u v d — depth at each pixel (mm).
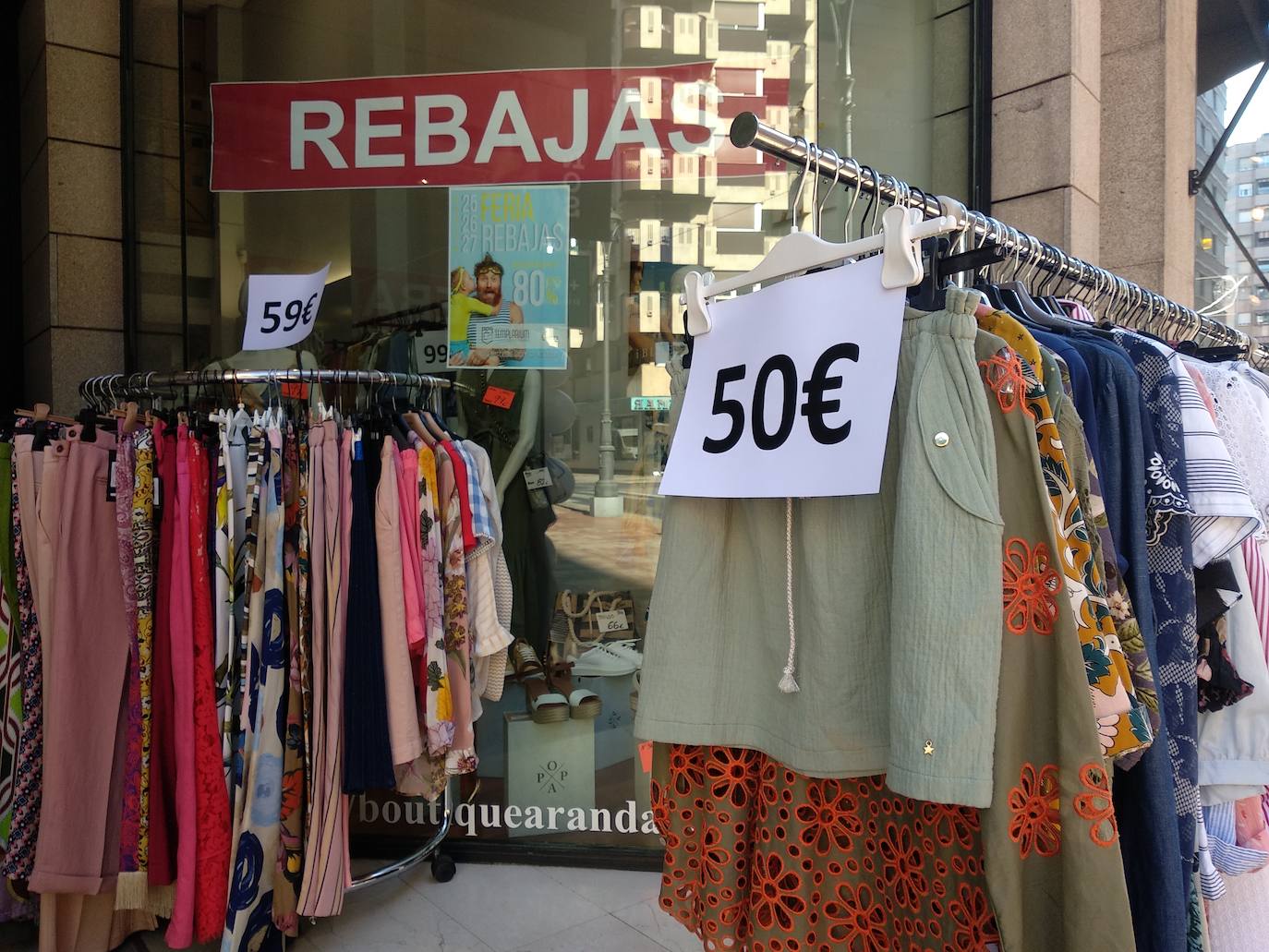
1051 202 2424
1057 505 842
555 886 2279
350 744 1706
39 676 1787
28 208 2906
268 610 1728
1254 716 1166
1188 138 3064
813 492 884
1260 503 1278
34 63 2754
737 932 1065
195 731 1712
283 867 1738
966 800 734
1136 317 1726
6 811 1833
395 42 2568
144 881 1689
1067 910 773
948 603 764
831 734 890
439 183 2574
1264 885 1360
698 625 1035
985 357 854
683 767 1114
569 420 2512
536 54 2506
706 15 2455
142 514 1726
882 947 999
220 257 2695
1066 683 784
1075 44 2398
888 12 2555
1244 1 3568
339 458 1764
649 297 2475
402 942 1995
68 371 2631
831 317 929
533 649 2484
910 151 2590
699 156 2457
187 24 2676
